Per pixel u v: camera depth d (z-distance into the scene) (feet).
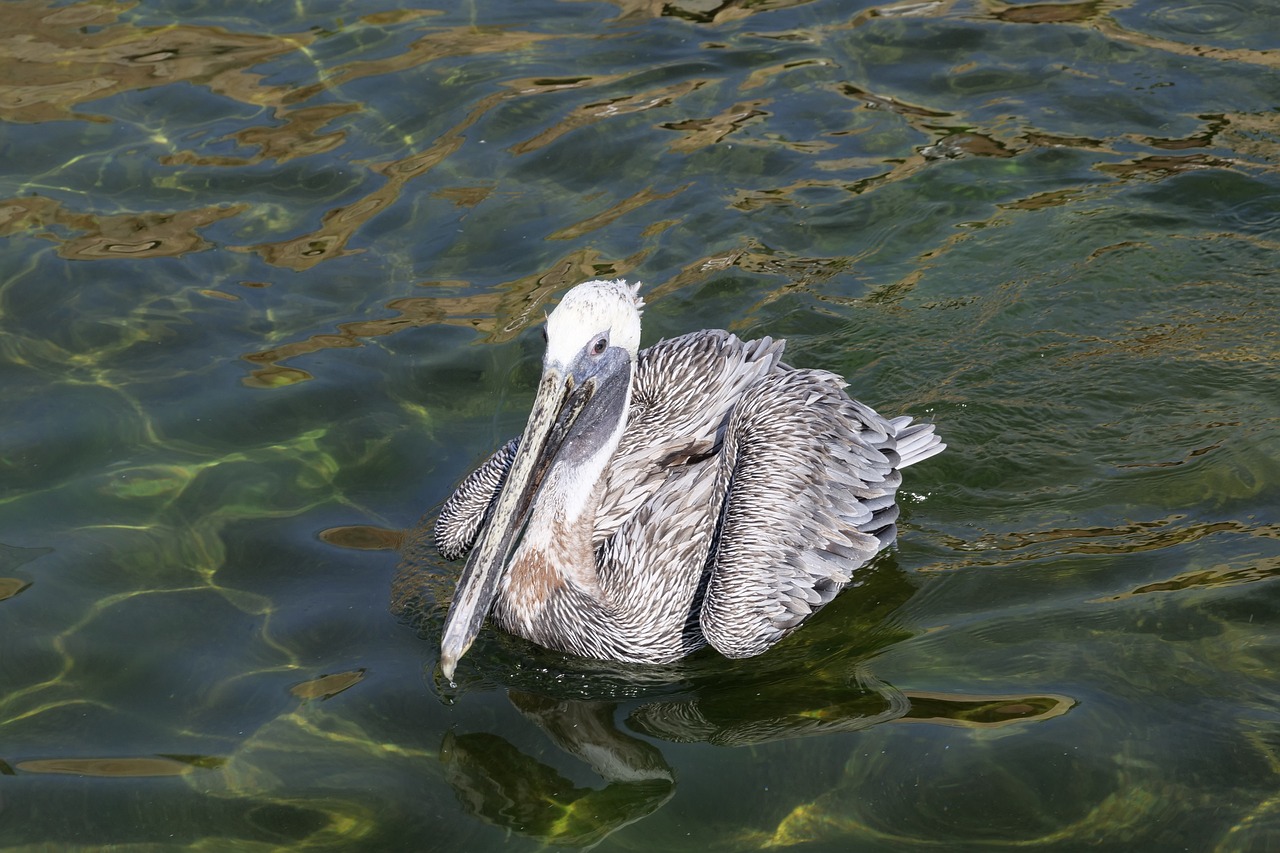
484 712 7.32
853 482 7.86
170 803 6.87
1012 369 8.76
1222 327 8.90
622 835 6.79
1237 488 8.07
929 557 7.91
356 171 9.97
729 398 8.20
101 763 7.00
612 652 7.64
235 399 8.59
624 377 7.73
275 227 9.61
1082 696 7.18
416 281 9.30
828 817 6.81
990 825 6.73
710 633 7.50
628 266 9.35
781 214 9.68
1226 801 6.76
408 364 8.83
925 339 8.94
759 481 7.72
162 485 8.15
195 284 9.23
